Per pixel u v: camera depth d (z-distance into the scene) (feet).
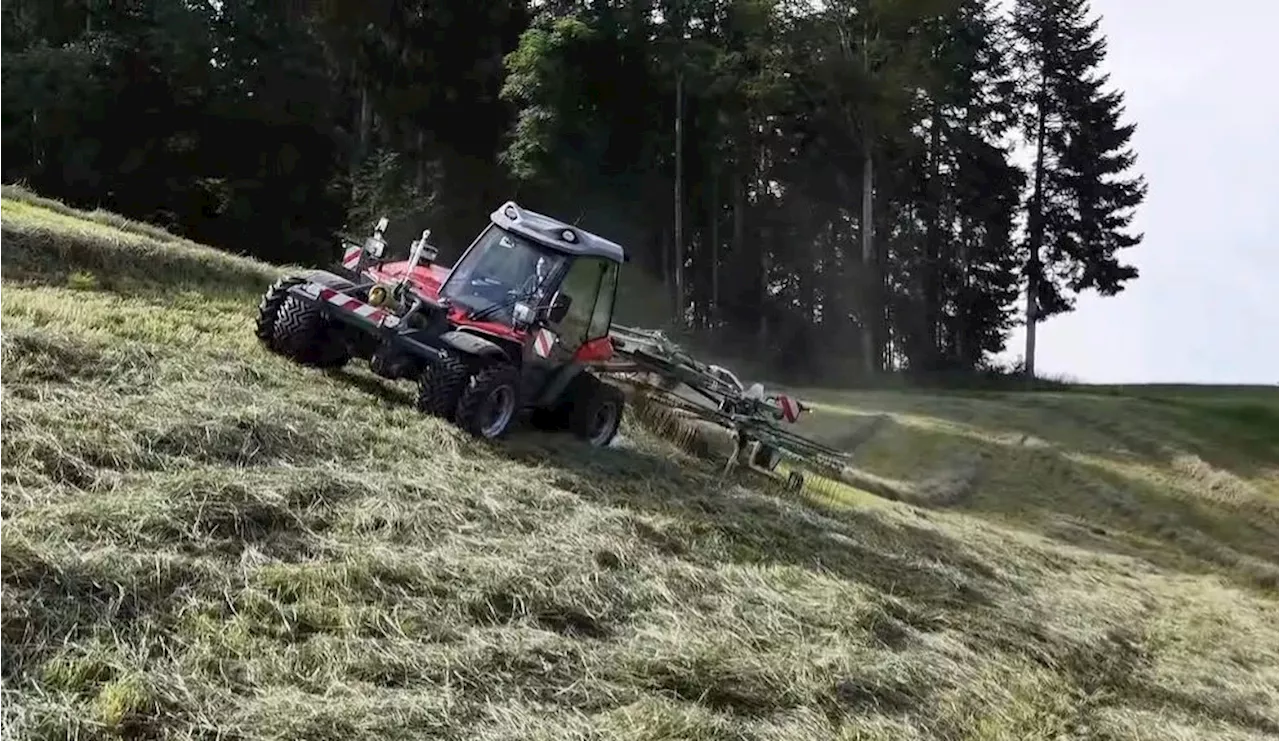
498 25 128.88
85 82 108.58
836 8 130.41
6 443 19.19
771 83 126.72
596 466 31.48
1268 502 87.81
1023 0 157.69
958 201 157.48
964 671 24.31
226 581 16.89
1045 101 158.81
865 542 35.06
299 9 128.16
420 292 30.96
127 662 14.25
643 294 124.47
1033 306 160.56
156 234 55.57
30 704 12.92
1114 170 158.40
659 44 122.62
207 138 119.75
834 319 143.13
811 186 147.43
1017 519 73.97
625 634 19.89
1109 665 30.71
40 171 111.24
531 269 31.17
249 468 21.62
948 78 147.33
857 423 86.84
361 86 129.90
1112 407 104.68
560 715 16.16
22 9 120.67
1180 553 75.10
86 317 29.99
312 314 30.60
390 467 24.27
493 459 27.86
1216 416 107.86
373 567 18.79
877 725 19.53
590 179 123.75
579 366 32.71
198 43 114.01
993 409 98.78
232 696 14.20
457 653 16.79
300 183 123.85
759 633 21.93
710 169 130.72
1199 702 30.35
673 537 26.66
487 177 124.98
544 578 20.65
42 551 15.78
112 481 19.13
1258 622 48.24
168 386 24.98
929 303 155.63
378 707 14.69
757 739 17.39
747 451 43.06
